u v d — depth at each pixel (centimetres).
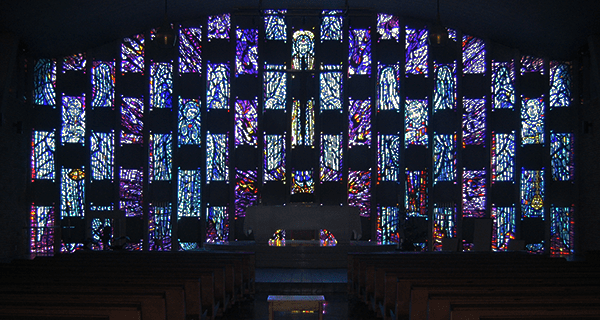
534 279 560
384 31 1695
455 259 818
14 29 1402
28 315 369
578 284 518
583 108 1589
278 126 1670
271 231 1327
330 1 1642
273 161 1664
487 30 1608
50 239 1605
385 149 1670
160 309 450
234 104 1678
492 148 1653
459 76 1669
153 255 880
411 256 884
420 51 1688
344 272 1223
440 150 1667
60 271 647
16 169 1538
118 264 732
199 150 1664
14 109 1528
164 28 1072
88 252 912
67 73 1650
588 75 1571
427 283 549
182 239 1639
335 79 1689
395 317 594
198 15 1667
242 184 1659
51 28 1438
